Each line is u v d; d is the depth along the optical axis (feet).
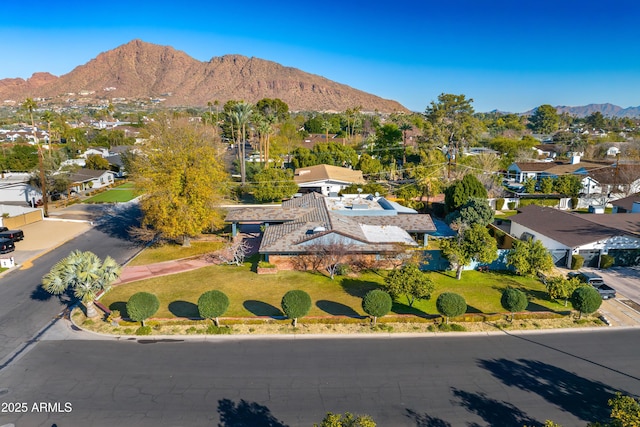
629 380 62.08
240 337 73.20
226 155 347.36
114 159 307.99
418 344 71.72
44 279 77.25
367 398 56.95
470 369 64.34
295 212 135.64
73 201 201.77
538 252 102.37
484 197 158.51
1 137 467.52
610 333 76.69
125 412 53.57
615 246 111.96
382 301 75.77
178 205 121.29
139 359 66.08
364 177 252.21
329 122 441.27
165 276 105.50
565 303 89.51
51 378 60.90
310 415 53.42
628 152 274.16
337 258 102.89
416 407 55.21
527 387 59.93
